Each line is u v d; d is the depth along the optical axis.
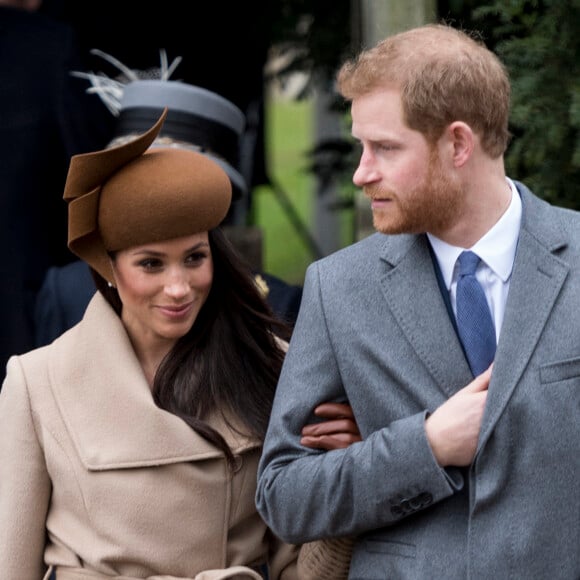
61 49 17.48
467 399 9.98
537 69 13.98
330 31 19.38
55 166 17.42
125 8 21.77
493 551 9.89
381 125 9.88
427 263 10.37
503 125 10.08
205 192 10.91
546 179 14.09
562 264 10.10
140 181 10.81
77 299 14.05
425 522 10.27
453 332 10.23
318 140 23.09
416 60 9.80
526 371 9.91
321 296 10.59
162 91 14.23
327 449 10.65
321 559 11.24
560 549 9.84
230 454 11.25
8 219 17.08
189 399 11.36
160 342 11.62
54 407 11.40
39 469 11.44
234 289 11.57
